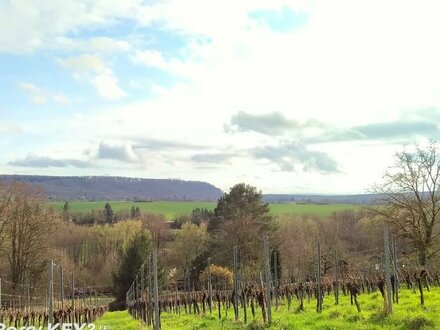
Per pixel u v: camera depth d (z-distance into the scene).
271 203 139.88
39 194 61.38
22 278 59.16
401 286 40.62
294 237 79.06
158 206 154.00
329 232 79.38
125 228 106.88
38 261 61.44
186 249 91.75
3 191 58.19
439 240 45.62
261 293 22.94
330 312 23.17
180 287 78.50
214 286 56.88
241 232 66.62
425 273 29.61
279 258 63.53
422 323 16.91
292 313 26.53
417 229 45.50
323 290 40.84
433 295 27.34
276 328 19.53
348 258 56.72
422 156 45.81
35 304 55.97
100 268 98.62
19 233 59.53
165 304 48.88
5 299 55.59
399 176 46.50
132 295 59.84
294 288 40.34
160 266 72.44
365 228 55.59
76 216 134.00
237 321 24.94
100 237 105.31
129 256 77.75
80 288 82.31
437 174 44.97
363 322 18.95
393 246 37.09
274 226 73.44
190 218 126.31
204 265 70.62
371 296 31.36
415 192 45.59
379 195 47.84
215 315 32.81
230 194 75.88
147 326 31.12
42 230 60.59
